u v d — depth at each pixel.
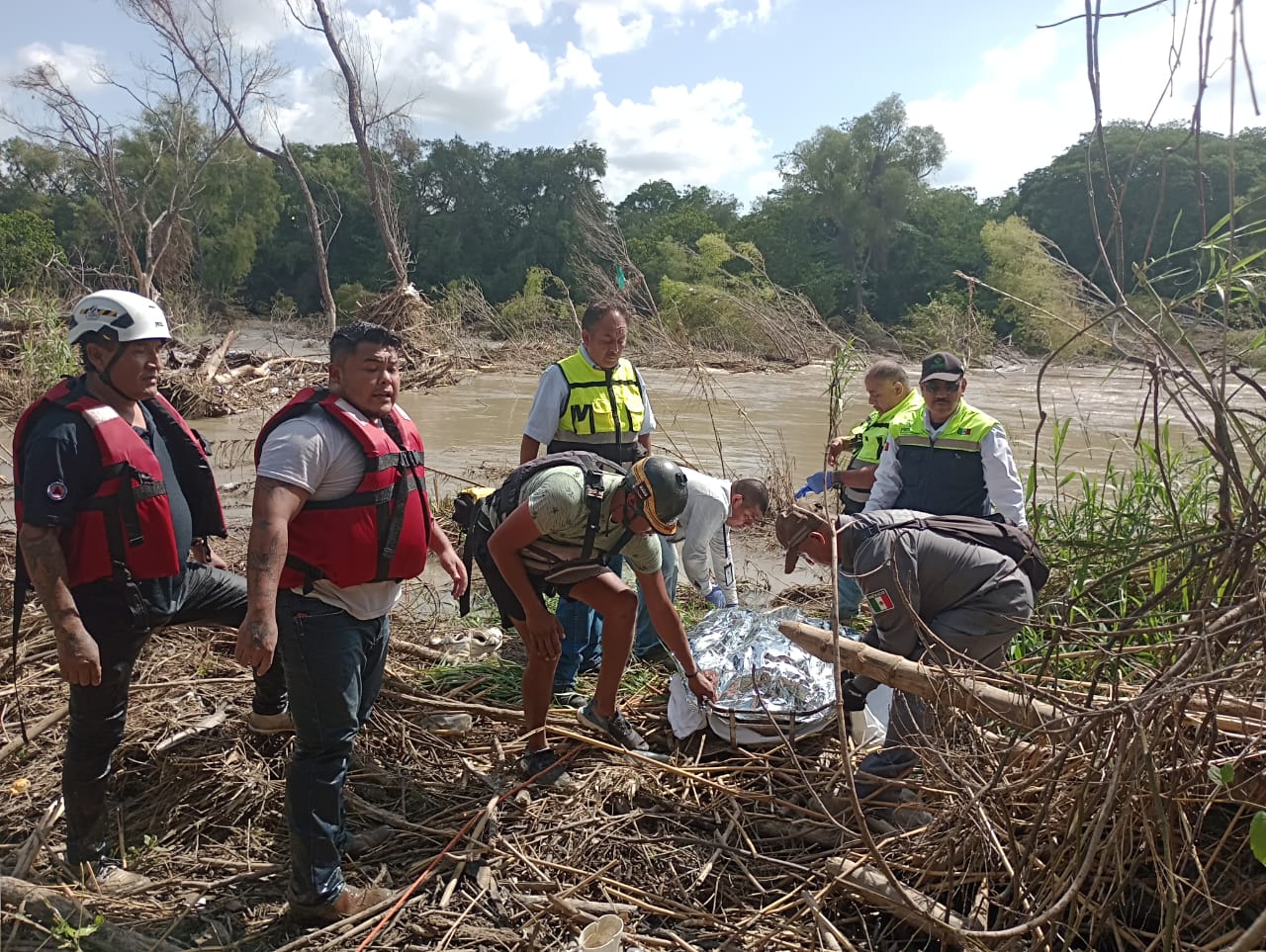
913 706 3.11
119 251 24.48
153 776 3.39
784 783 3.38
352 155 63.19
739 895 2.82
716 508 4.46
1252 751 2.26
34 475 2.59
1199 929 2.38
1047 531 5.21
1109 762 2.28
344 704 2.71
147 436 2.94
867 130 46.81
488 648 4.72
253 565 2.48
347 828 3.13
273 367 16.27
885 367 5.02
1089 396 16.23
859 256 49.78
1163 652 2.80
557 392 4.34
